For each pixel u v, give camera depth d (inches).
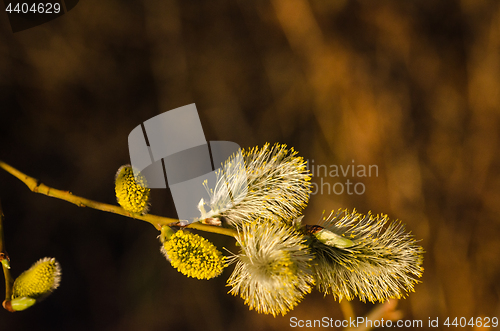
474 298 33.6
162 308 32.7
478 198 36.0
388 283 19.7
